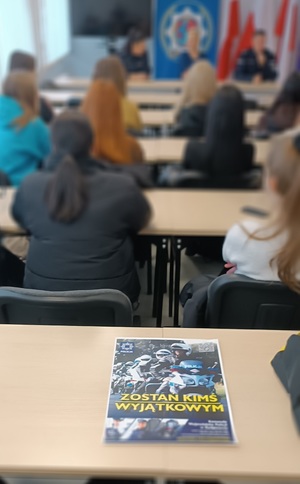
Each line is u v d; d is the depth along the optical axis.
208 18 6.05
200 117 3.66
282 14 6.06
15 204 1.72
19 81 2.82
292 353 1.06
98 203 1.61
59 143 1.66
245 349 1.16
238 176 2.90
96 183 1.63
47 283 1.58
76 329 1.23
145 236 1.87
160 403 0.98
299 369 1.00
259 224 1.39
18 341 1.17
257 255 1.33
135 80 6.12
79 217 1.59
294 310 1.42
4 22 4.53
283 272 1.05
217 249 1.81
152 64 6.50
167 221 1.97
